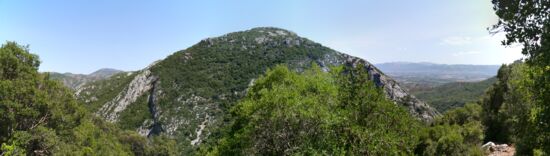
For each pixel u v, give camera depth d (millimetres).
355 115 14727
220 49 148625
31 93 26406
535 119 7598
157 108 118625
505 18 6711
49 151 26625
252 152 16797
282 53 144750
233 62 138875
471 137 24344
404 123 14742
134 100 130500
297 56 143250
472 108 34312
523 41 6652
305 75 19375
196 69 134750
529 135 8602
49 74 30594
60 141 28453
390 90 89250
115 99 136000
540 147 8273
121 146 81250
